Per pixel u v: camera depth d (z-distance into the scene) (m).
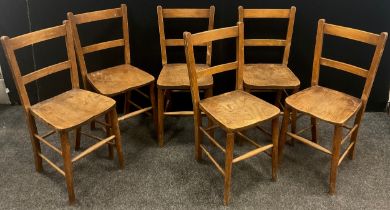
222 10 2.70
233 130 1.92
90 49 2.50
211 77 2.47
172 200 2.12
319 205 2.07
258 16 2.58
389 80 2.86
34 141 2.22
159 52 2.84
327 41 2.77
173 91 2.88
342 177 2.28
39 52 2.83
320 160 2.44
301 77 2.92
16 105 3.10
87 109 2.11
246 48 2.82
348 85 2.91
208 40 2.05
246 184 2.23
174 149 2.57
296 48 2.81
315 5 2.67
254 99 2.19
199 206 2.07
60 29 2.15
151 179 2.28
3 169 2.37
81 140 2.68
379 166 2.38
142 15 2.72
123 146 2.60
